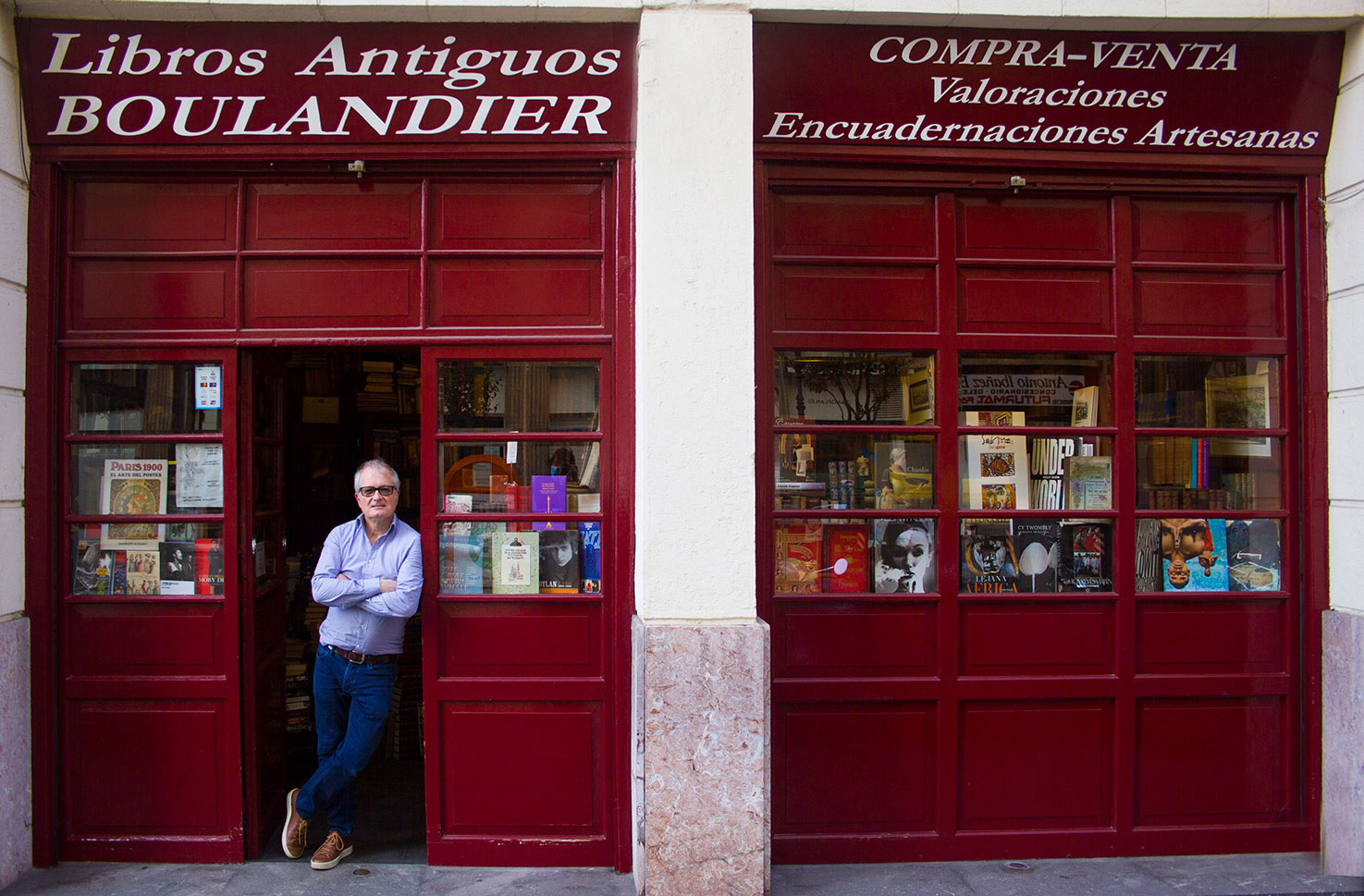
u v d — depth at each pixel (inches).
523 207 132.6
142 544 131.7
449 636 131.0
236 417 131.5
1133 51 131.4
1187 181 138.1
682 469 118.5
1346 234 133.8
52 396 128.5
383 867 129.2
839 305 136.7
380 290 132.0
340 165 130.0
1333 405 136.2
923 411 138.8
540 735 131.0
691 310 119.2
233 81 125.6
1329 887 125.4
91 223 131.0
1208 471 141.8
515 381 133.8
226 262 131.6
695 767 116.5
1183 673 138.1
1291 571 139.6
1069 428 139.1
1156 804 136.8
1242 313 141.6
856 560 136.6
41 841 126.6
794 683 133.2
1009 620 136.6
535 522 132.9
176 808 130.2
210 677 130.9
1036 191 137.7
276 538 145.6
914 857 133.1
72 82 125.0
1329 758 133.3
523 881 124.9
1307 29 132.0
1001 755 135.4
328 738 132.2
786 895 122.0
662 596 118.3
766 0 122.5
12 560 124.4
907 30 128.7
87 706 130.0
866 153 132.2
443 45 125.3
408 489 189.6
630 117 127.6
